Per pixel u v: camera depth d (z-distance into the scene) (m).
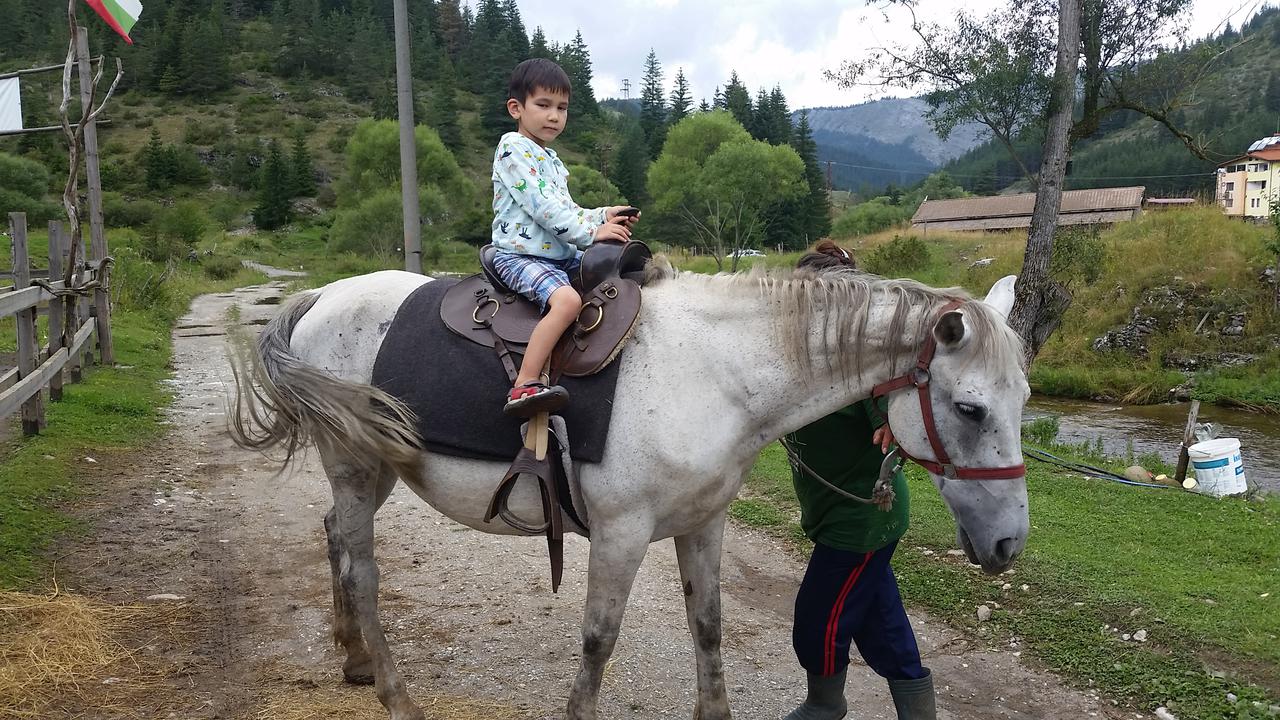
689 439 2.43
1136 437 12.00
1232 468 6.62
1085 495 5.89
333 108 96.00
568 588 4.39
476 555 4.85
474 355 2.67
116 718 2.90
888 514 2.63
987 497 2.31
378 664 2.89
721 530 2.73
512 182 2.67
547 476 2.45
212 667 3.35
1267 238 17.70
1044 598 4.02
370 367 2.88
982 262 23.58
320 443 2.88
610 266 2.61
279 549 4.79
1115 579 4.09
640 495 2.45
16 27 94.44
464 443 2.64
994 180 87.94
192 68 95.50
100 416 7.48
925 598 4.23
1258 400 14.09
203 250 43.03
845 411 2.64
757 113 80.25
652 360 2.51
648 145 91.50
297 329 3.06
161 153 74.50
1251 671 3.21
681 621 4.07
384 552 4.88
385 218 47.12
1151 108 12.23
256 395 2.95
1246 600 3.80
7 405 5.32
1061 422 13.20
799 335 2.45
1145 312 17.02
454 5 122.19
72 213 6.55
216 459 6.71
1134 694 3.27
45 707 2.93
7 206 42.31
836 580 2.68
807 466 2.70
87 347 9.77
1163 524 5.14
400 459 2.71
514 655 3.61
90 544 4.57
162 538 4.80
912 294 2.46
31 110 69.50
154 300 17.22
